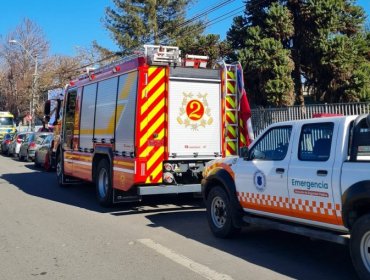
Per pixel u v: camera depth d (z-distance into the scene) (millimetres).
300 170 5848
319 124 5797
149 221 9078
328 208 5449
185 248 6973
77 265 6148
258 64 20078
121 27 41594
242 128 10445
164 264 6148
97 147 11148
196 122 9961
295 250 6824
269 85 20000
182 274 5711
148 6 40438
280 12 20719
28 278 5645
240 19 23078
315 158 5746
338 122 5531
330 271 5789
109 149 10477
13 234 7996
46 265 6172
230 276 5609
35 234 7984
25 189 14148
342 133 5430
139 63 9422
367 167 4996
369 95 19516
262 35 21125
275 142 6512
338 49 19625
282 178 6133
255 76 20781
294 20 21703
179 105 9781
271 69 20266
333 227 5473
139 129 9328
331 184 5375
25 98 55125
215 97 10234
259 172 6570
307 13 20828
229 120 10398
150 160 9453
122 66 10117
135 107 9445
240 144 10430
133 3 40969
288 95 20125
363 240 5020
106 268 6000
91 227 8531
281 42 21500
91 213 10023
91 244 7258
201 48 26641
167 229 8320
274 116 18547
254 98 21609
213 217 7699
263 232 7977
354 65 20281
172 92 9703
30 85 52875
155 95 9539
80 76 12852
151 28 40656
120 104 10102
